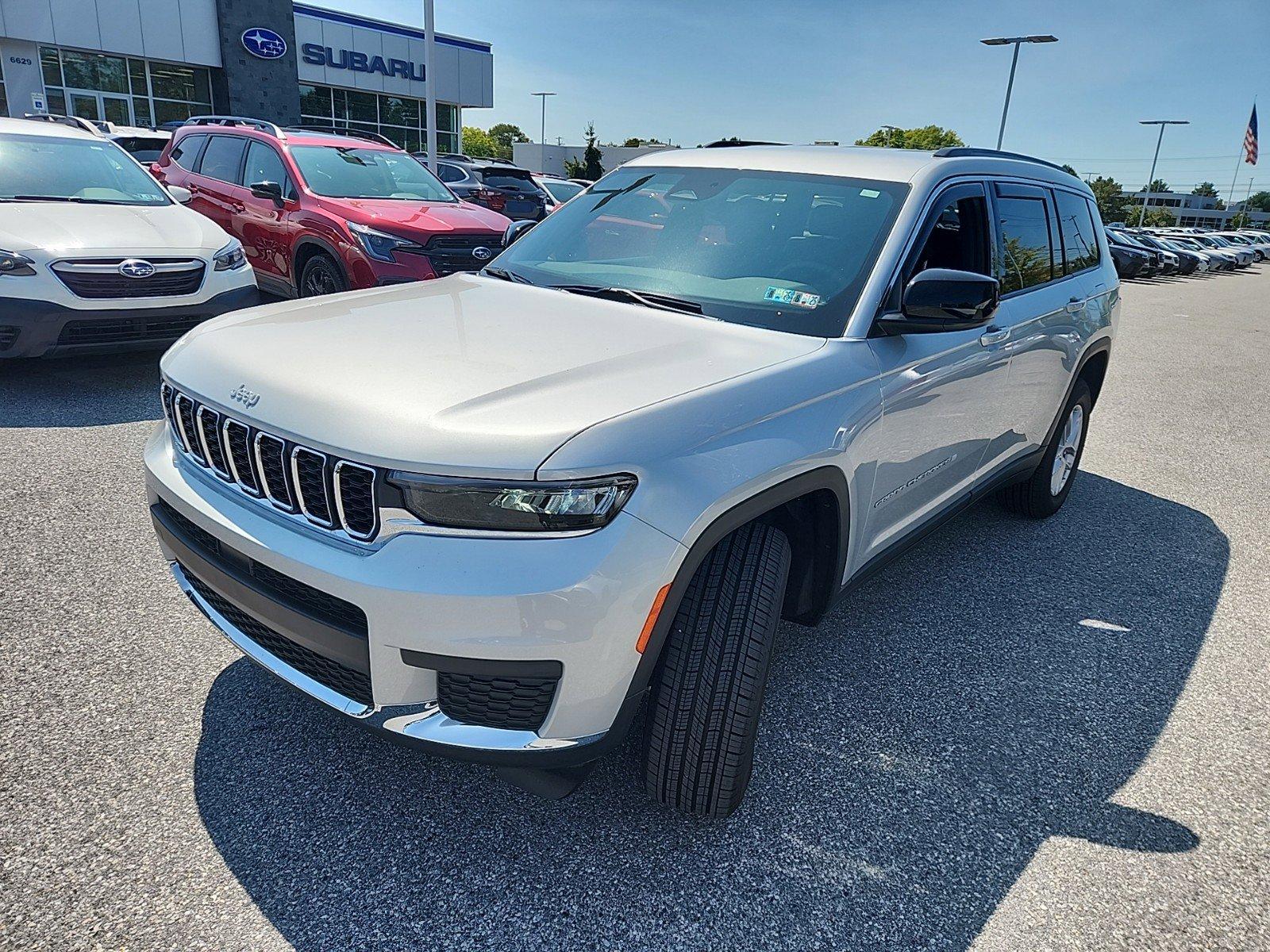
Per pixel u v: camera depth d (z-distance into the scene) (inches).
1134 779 103.9
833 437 92.7
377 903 78.7
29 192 241.8
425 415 74.6
